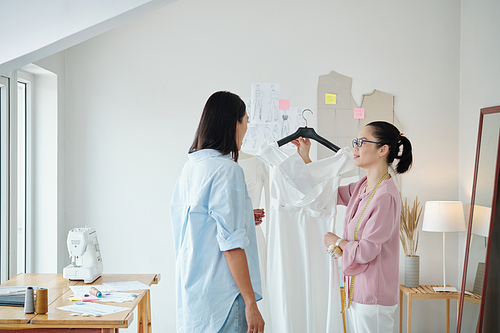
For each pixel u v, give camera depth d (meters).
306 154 2.38
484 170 3.09
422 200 3.62
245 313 1.41
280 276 2.16
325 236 2.12
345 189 2.37
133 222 3.57
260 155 2.17
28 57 1.84
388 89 3.64
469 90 3.51
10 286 2.34
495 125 3.02
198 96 3.58
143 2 1.77
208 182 1.45
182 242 1.55
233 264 1.40
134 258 3.56
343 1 3.64
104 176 3.55
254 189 2.34
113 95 3.56
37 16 1.80
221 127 1.52
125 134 3.57
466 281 3.15
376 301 1.99
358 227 2.04
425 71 3.65
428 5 3.66
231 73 3.58
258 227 2.37
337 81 3.61
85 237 2.46
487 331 2.87
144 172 3.57
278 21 3.61
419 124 3.64
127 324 1.89
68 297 2.17
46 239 3.39
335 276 2.14
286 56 3.60
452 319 3.60
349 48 3.63
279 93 3.59
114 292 2.27
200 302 1.44
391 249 2.05
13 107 2.94
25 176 3.36
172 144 3.57
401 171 2.15
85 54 3.55
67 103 3.54
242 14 3.60
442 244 3.62
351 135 3.61
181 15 3.59
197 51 3.58
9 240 2.92
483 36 3.32
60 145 3.45
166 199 3.57
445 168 3.64
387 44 3.65
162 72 3.58
